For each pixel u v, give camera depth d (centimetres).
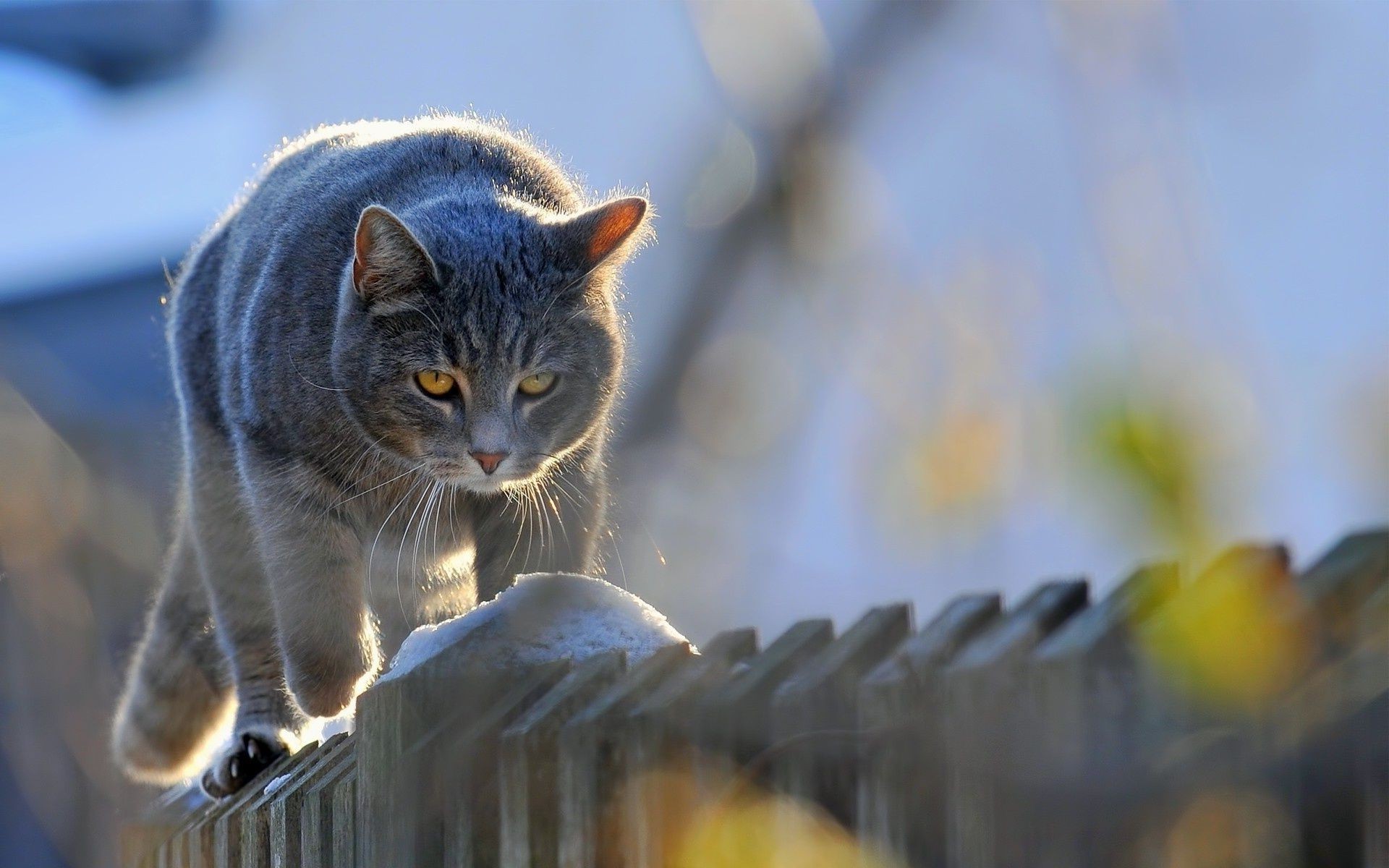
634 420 1769
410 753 913
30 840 2644
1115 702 618
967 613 709
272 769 1317
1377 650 557
